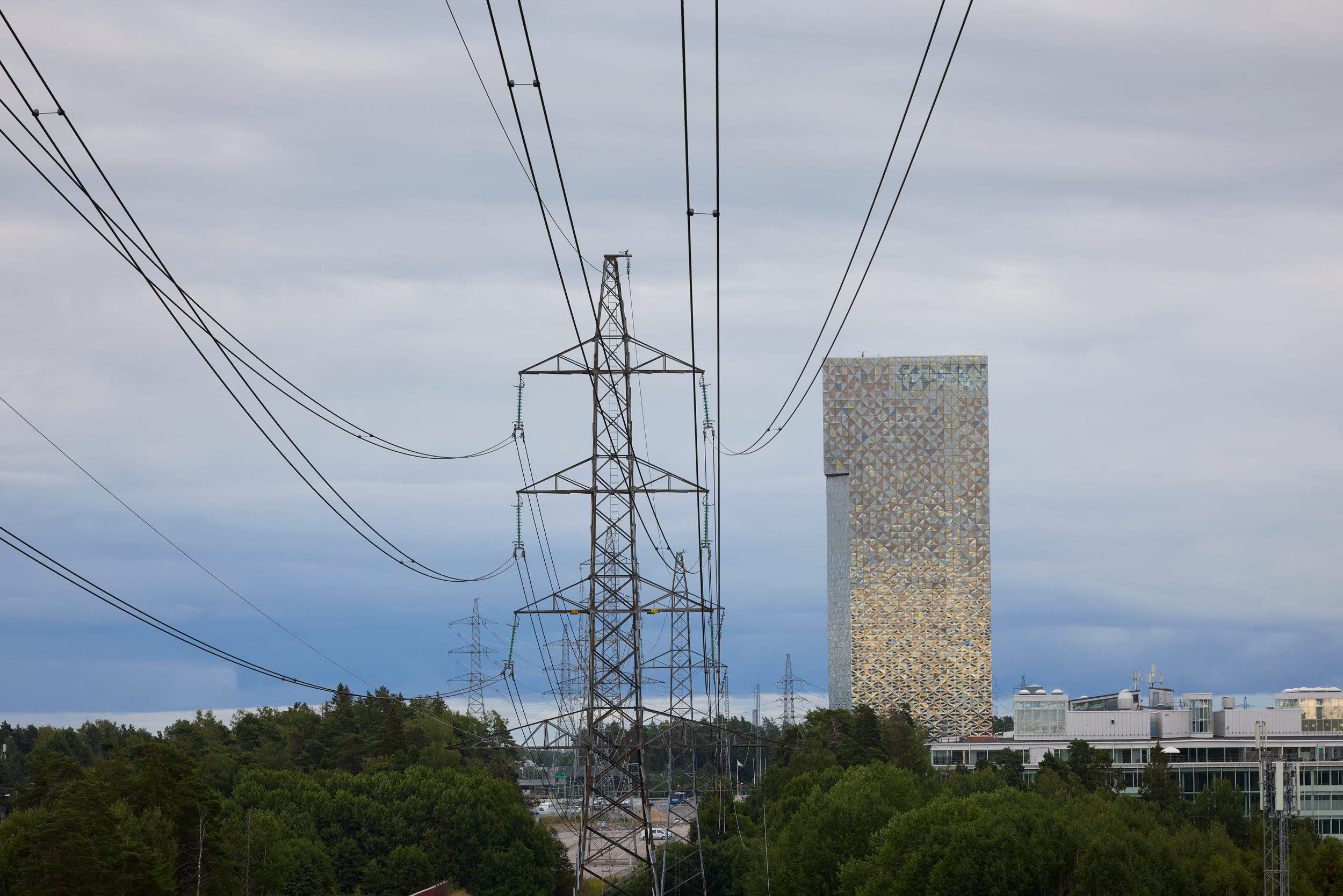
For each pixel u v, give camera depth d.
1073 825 106.50
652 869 84.88
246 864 119.81
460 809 153.38
